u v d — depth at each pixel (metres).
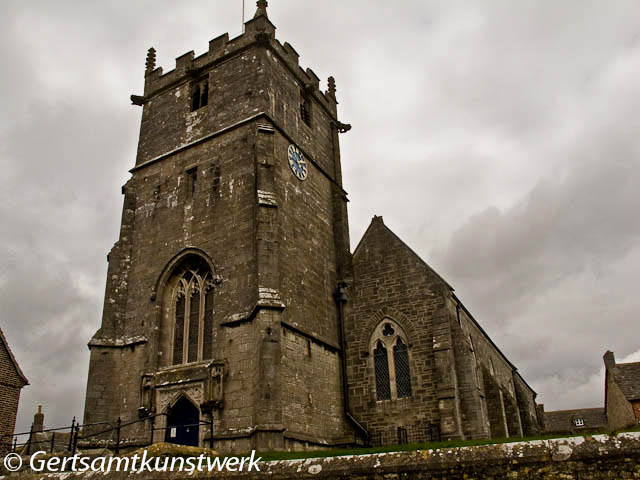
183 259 35.91
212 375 30.86
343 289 38.94
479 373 37.47
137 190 40.09
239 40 39.88
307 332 34.25
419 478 14.03
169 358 34.59
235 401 29.97
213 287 34.53
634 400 47.09
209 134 38.09
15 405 34.88
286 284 33.66
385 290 38.09
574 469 13.09
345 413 35.72
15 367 35.31
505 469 13.58
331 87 48.47
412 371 35.41
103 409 33.50
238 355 30.84
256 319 30.47
